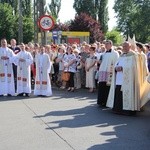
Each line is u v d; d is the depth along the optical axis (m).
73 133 9.24
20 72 15.96
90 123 10.41
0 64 15.92
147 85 11.70
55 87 19.14
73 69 17.70
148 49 15.76
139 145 8.26
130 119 11.03
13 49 16.55
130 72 11.66
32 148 7.93
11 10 53.31
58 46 19.83
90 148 7.98
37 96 15.78
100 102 13.15
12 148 7.93
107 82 12.88
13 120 10.64
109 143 8.38
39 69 15.99
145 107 11.85
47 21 18.56
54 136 8.93
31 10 60.25
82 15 53.84
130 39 12.94
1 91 16.00
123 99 11.70
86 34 38.25
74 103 13.81
